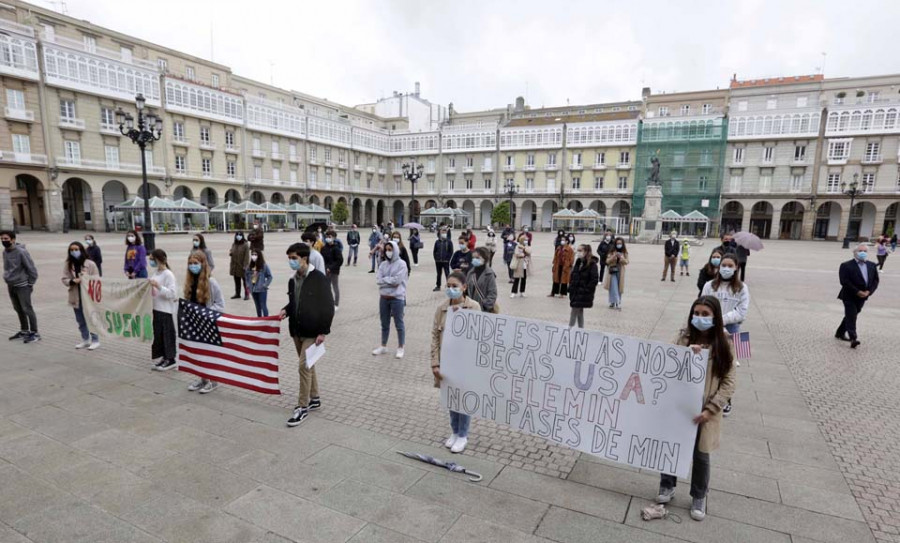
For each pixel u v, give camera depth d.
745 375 6.45
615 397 3.66
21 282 7.28
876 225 47.97
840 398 5.61
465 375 4.24
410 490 3.59
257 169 52.75
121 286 6.52
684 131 53.84
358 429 4.63
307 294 4.64
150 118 19.19
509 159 63.88
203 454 4.06
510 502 3.47
